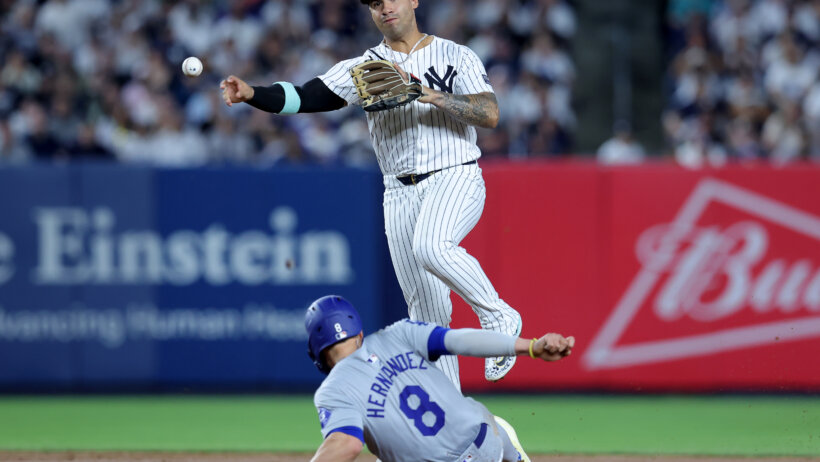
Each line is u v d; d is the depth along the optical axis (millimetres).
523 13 48844
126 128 42000
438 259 16703
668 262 32375
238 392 33938
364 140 41125
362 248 33375
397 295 33469
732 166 32312
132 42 46188
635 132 46062
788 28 49719
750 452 24594
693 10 49688
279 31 45969
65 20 47000
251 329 33656
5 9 46844
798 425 28406
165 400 33438
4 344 33812
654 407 31438
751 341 32344
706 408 31297
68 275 33719
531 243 32344
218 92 42094
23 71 43719
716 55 48156
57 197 33625
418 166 17125
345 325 15312
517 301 32344
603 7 45688
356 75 16141
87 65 45656
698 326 32438
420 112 17000
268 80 44844
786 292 32250
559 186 32344
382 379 14586
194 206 33594
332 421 14195
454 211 16906
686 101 45875
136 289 33625
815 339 32188
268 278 33531
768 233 32219
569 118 46219
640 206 32406
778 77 46875
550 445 25719
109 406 32344
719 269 32312
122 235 33625
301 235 33469
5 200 33594
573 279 32375
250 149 40594
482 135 41594
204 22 46750
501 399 32844
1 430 28344
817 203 32094
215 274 33625
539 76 45219
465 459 14672
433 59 17125
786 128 43000
